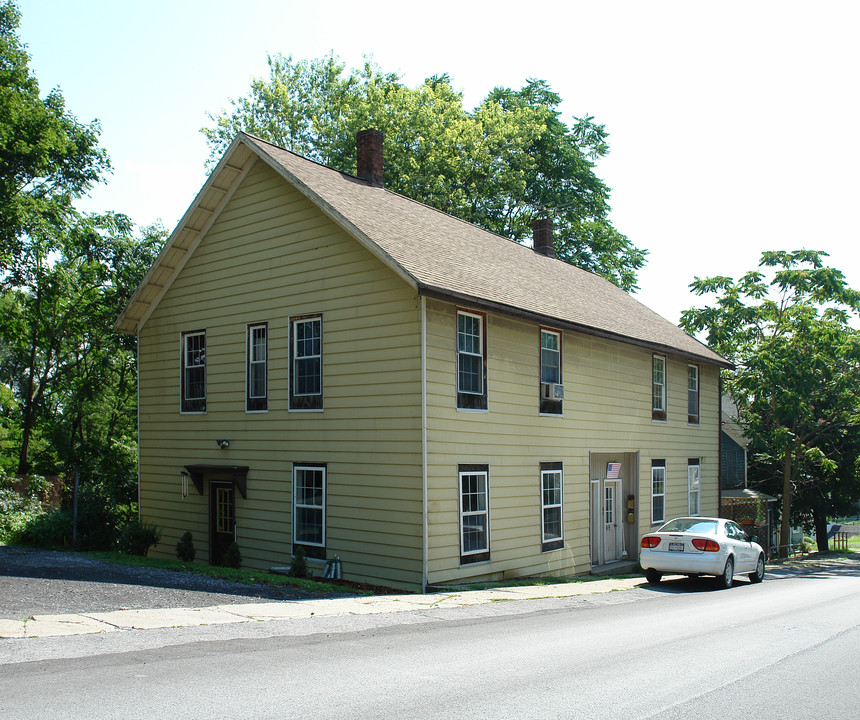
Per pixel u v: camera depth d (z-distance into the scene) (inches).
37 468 1316.4
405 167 1342.3
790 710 247.6
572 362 775.7
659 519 930.7
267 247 717.3
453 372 617.0
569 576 749.9
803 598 583.5
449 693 255.0
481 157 1405.0
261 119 1595.7
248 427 721.0
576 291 919.0
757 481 1481.3
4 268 1159.0
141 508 827.4
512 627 402.9
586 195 1672.0
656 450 933.2
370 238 606.2
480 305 620.4
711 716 238.4
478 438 639.1
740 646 356.2
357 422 629.0
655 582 693.3
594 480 833.5
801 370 1143.6
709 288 1277.1
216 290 764.6
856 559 1320.1
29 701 229.9
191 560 746.2
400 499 593.9
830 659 327.9
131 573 559.8
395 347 606.2
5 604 392.8
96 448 1171.3
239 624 375.6
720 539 673.0
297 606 448.1
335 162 1413.6
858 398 1219.9
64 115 1224.8
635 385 894.4
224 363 750.5
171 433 801.6
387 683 266.1
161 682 256.7
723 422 1530.5
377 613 437.1
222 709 227.5
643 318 1025.5
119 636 329.1
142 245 1215.6
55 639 316.5
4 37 1163.3
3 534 791.7
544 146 1600.6
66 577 516.1
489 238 925.2
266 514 697.6
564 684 273.0
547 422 730.8
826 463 1200.8
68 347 1266.0
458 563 608.4
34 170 1146.0
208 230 777.6
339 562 631.2
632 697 257.6
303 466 668.7
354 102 1576.0
